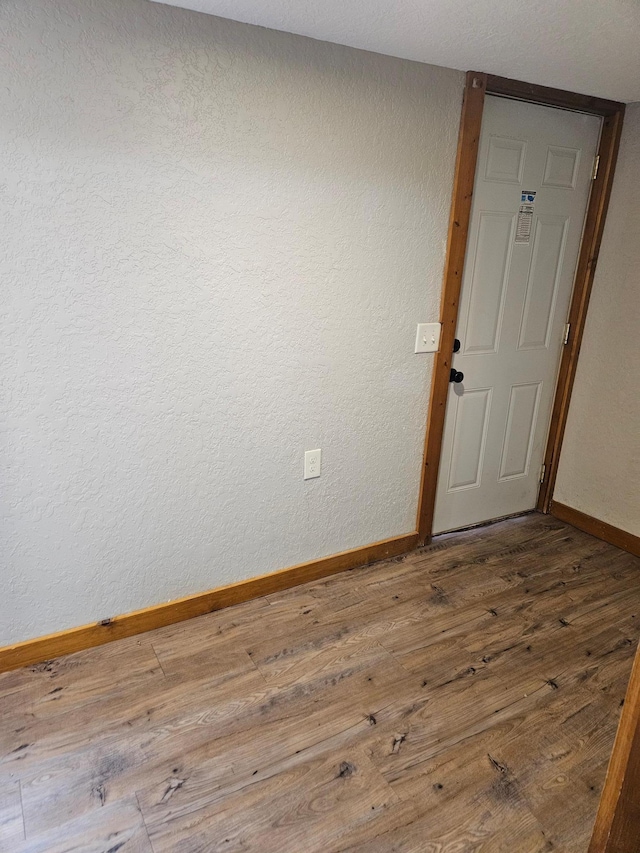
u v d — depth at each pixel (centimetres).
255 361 217
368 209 223
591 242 286
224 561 235
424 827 152
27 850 144
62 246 173
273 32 186
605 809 127
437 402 269
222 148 189
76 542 201
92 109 167
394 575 266
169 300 194
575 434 312
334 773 167
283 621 231
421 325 253
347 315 232
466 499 305
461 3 158
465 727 184
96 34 162
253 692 195
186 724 181
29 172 164
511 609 243
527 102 249
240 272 204
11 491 185
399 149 223
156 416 203
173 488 214
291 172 203
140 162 178
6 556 190
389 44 196
